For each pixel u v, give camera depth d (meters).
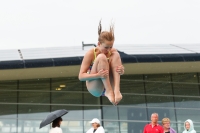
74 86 55.59
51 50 54.81
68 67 49.91
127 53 50.00
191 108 56.12
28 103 54.22
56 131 18.95
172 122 54.88
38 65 47.97
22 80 55.22
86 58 10.12
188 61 50.22
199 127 55.16
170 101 56.25
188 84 57.41
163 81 57.16
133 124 54.03
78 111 54.25
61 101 54.78
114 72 9.94
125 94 55.78
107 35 9.76
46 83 55.50
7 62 47.59
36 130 52.91
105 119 53.88
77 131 53.09
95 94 10.50
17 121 52.91
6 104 53.62
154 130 26.88
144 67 53.22
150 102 55.81
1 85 54.53
